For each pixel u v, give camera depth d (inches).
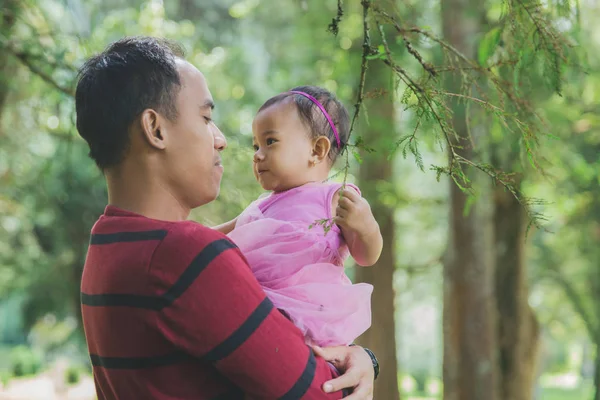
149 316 64.4
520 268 402.3
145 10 343.3
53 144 353.1
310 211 81.1
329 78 336.8
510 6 95.8
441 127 79.0
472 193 81.6
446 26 298.8
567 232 545.0
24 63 211.6
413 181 538.3
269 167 85.3
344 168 79.4
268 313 65.9
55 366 641.0
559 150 351.6
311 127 85.4
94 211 369.7
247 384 64.6
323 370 69.3
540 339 426.3
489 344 332.5
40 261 438.6
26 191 384.2
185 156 70.9
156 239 65.5
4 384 637.3
